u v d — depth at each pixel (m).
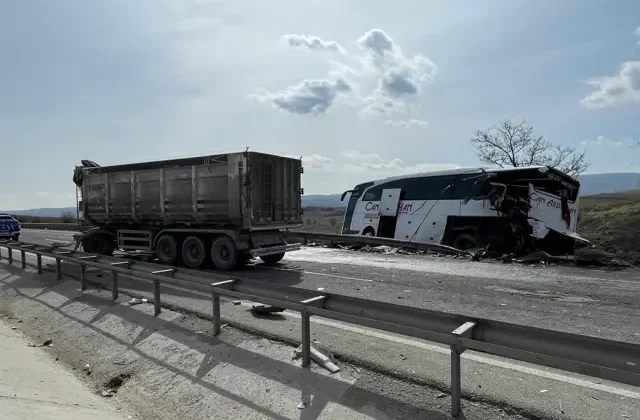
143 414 4.92
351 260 15.77
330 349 5.39
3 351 6.52
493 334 4.07
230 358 5.51
